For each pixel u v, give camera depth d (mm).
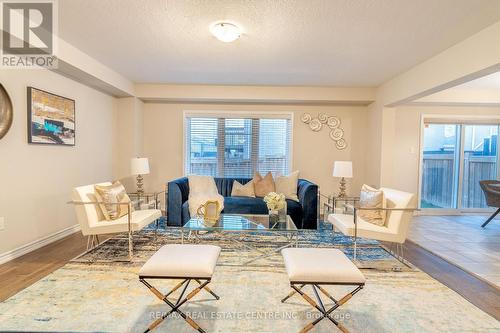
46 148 3104
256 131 4961
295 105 4895
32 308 1853
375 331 1688
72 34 2629
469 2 1981
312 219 3844
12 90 2656
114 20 2342
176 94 4477
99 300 1966
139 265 2572
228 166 5000
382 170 4277
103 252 2896
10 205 2662
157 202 3961
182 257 1696
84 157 3771
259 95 4473
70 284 2193
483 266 2717
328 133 4910
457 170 5137
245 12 2182
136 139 4602
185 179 4266
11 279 2268
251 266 2623
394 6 2057
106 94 4258
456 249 3213
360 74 3777
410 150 4941
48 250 2941
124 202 2797
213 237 3480
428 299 2074
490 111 4926
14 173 2701
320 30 2477
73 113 3498
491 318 1839
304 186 3979
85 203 2598
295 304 1973
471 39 2539
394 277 2443
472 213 5156
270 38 2664
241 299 2027
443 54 2912
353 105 4875
